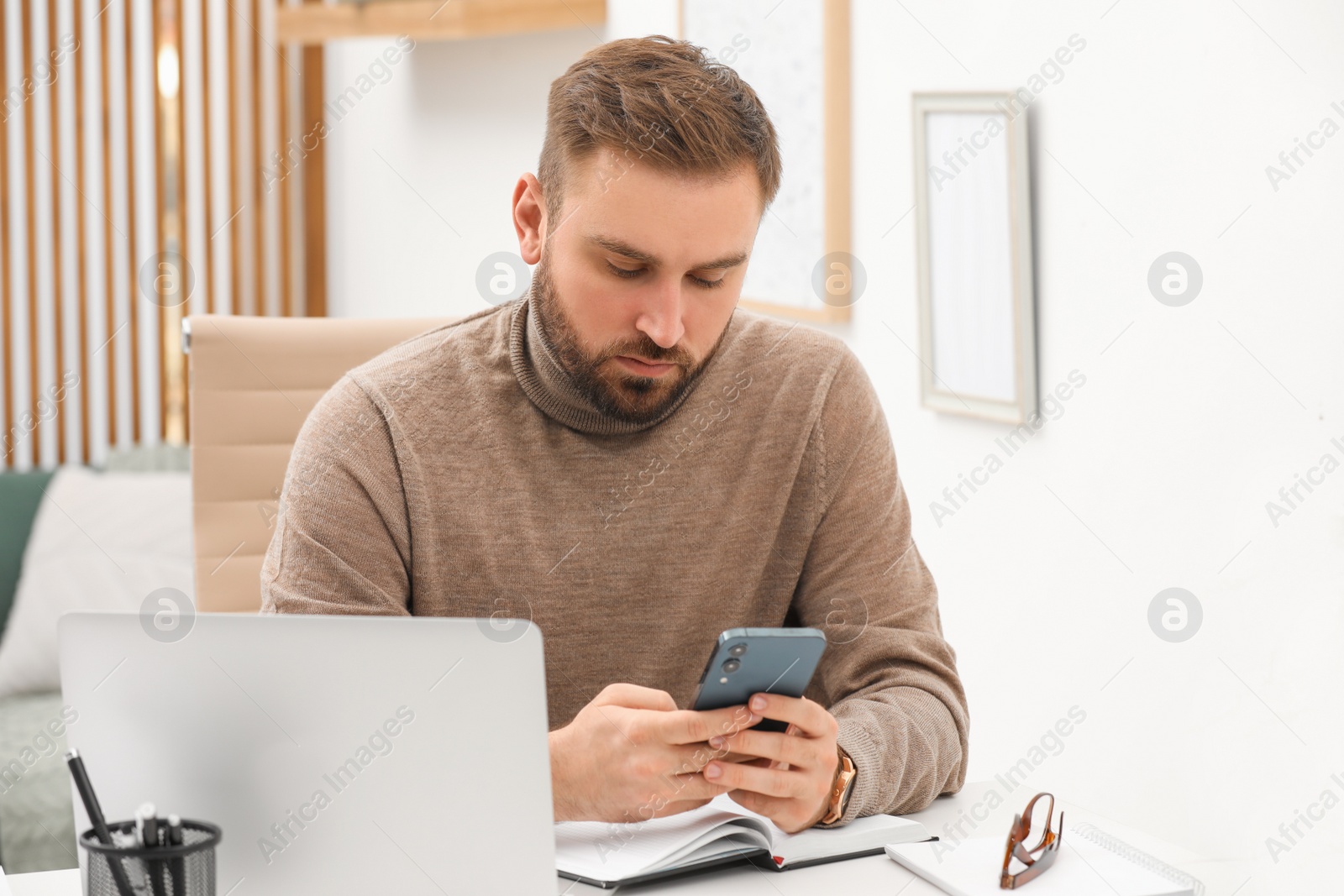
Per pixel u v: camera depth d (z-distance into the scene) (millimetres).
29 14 3496
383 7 3000
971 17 1763
